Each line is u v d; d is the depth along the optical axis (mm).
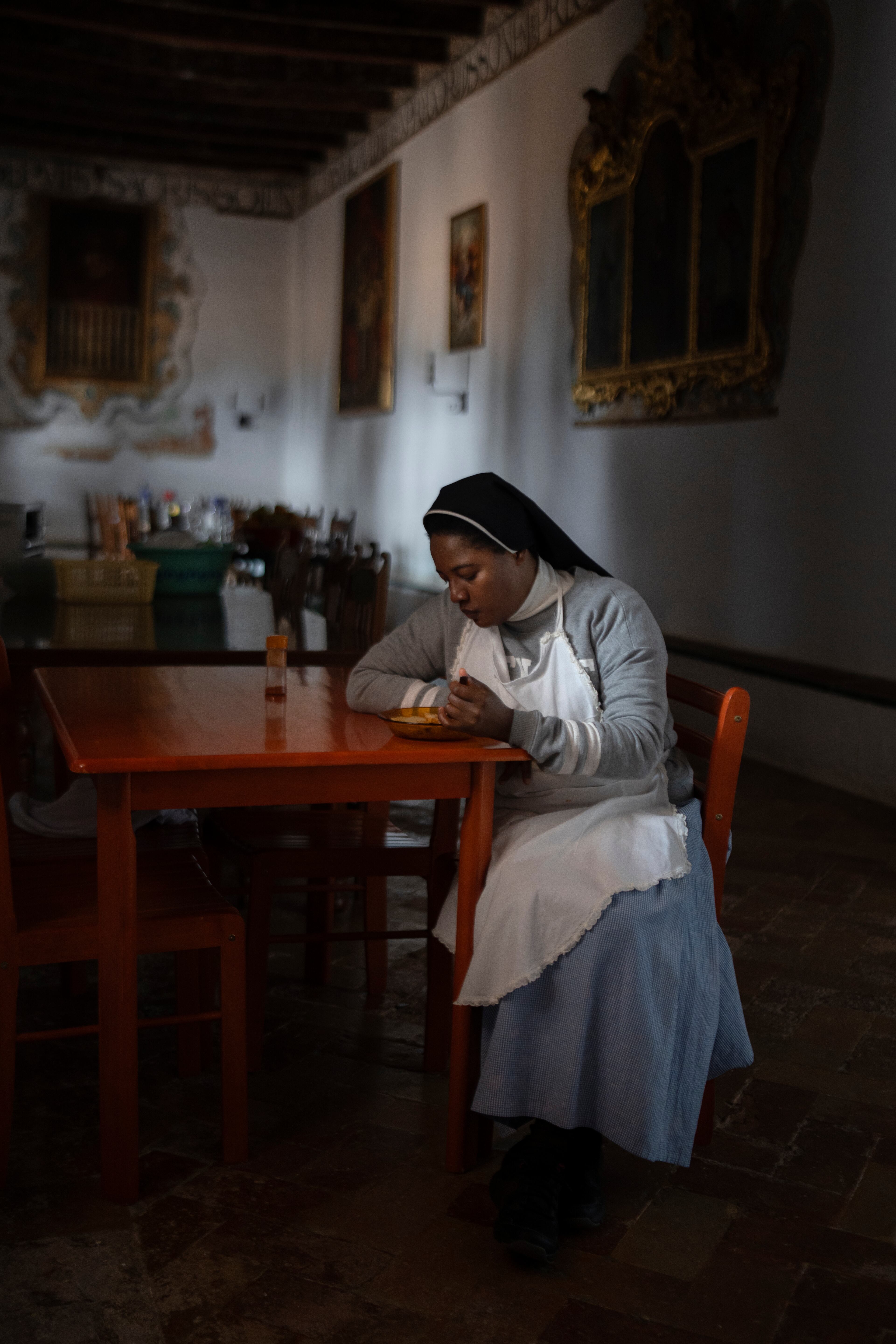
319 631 4633
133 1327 1867
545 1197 2092
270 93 12070
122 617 4754
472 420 10648
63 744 2139
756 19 6672
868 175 5891
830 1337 1899
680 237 7344
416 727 2199
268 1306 1929
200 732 2230
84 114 13156
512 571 2326
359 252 13336
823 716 6047
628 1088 2033
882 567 5941
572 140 8703
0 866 2162
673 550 7680
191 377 15641
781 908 4090
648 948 2074
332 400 14570
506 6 9422
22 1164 2340
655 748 2246
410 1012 3121
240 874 3469
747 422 6895
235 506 14773
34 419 15039
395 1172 2346
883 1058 2941
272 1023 3033
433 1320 1909
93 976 3355
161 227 15242
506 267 9859
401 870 2793
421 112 11609
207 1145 2424
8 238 14641
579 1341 1869
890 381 5824
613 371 8188
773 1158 2463
